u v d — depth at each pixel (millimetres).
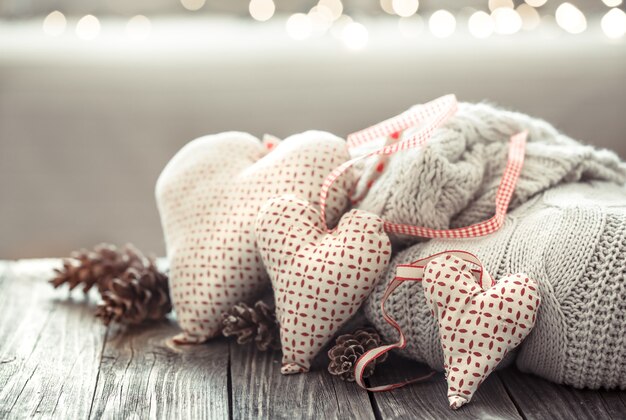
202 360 847
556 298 756
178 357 854
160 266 1049
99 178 1314
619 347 746
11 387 802
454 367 752
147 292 930
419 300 795
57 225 1322
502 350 747
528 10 1337
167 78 1289
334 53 1288
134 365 840
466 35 1313
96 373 826
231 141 923
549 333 761
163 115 1298
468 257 779
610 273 749
